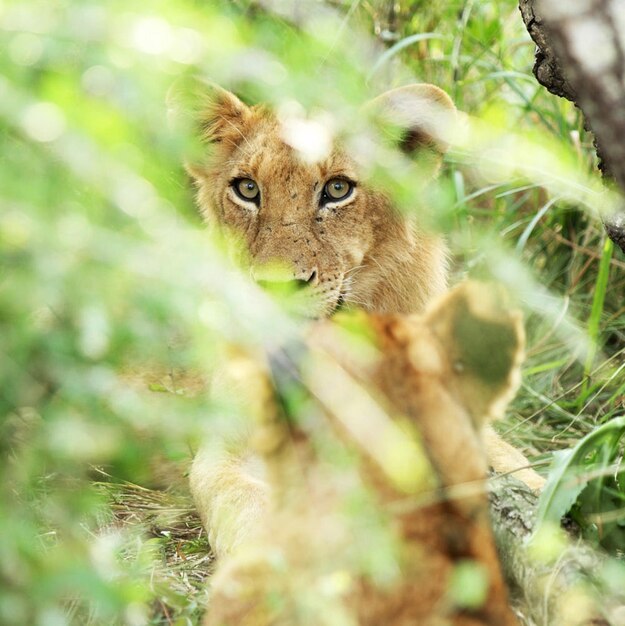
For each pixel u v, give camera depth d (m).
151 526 7.51
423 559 3.87
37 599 3.70
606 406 9.02
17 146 3.87
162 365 9.06
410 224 8.89
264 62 4.00
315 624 3.69
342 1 10.27
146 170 3.86
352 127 6.50
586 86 4.64
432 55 11.12
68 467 4.18
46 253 3.52
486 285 4.27
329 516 3.90
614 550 5.13
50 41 3.53
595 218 9.52
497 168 9.26
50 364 3.88
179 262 3.57
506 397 4.26
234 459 8.20
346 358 4.10
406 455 3.76
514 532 4.98
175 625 4.96
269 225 8.35
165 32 3.50
